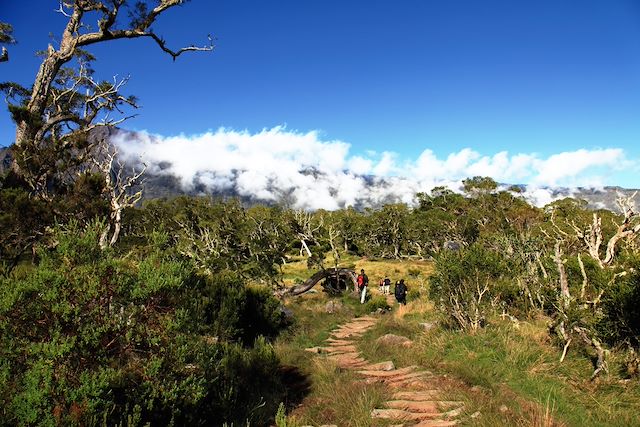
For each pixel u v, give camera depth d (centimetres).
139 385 478
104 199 1294
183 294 552
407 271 4581
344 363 946
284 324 1462
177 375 529
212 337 1007
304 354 1016
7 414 405
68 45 1502
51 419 397
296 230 5597
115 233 1328
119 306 507
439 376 752
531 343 829
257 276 2742
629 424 521
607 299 709
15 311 448
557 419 540
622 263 757
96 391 419
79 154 1420
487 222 5966
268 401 664
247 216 5894
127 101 2230
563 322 733
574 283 944
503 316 1028
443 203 9219
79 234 541
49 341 445
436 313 1281
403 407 612
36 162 1271
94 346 457
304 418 600
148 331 501
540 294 985
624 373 657
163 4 1531
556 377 673
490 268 1038
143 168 1525
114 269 502
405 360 884
